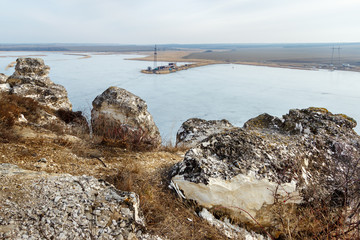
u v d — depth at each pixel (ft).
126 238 10.19
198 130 33.99
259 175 14.57
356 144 18.39
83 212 10.80
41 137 21.54
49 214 10.21
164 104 163.53
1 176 12.47
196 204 14.46
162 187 15.93
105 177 15.60
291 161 15.53
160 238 11.40
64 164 16.60
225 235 13.00
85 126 34.30
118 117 32.17
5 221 9.34
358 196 13.53
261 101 180.75
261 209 14.14
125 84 248.11
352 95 205.16
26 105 31.86
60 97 40.93
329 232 11.54
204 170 14.88
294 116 21.86
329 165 16.42
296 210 14.24
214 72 426.92
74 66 439.22
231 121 125.08
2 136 19.11
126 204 11.84
